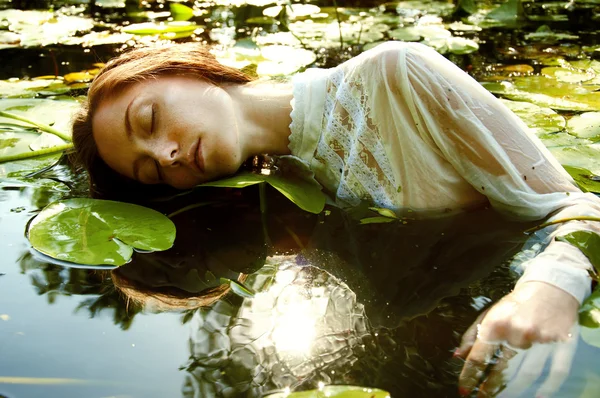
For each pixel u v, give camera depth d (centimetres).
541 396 82
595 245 112
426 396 84
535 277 105
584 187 142
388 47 141
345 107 146
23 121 181
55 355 95
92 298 111
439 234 129
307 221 140
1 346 97
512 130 135
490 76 229
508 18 305
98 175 162
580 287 103
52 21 315
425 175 138
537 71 234
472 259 119
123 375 90
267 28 304
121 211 141
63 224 135
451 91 134
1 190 158
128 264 123
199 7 352
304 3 358
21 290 113
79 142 160
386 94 139
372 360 92
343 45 271
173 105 143
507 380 86
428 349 94
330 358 93
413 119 137
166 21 315
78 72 239
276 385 87
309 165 152
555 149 163
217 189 160
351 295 109
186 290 113
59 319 104
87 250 125
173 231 133
